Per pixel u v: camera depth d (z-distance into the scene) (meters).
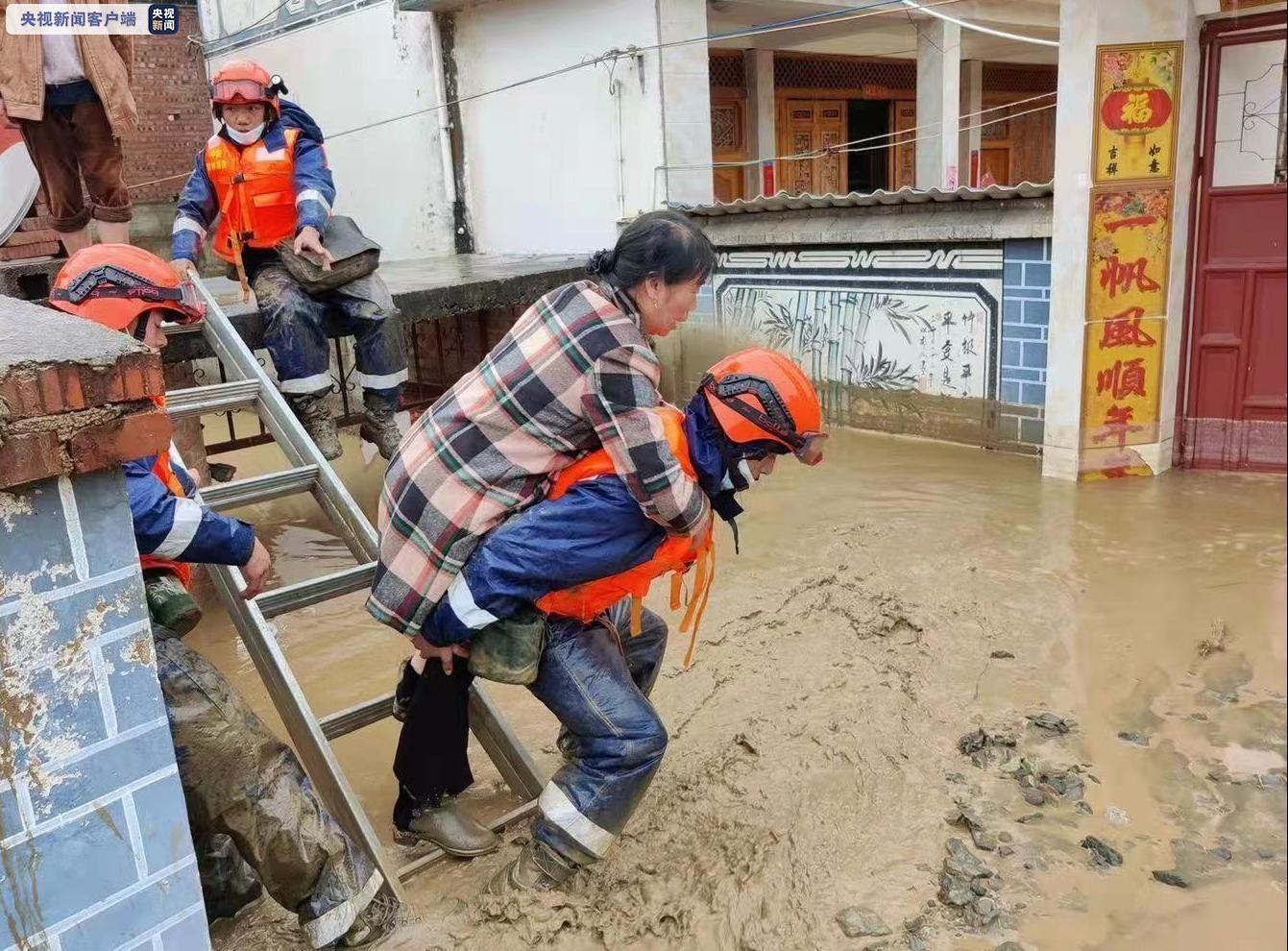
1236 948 2.41
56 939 1.96
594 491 2.46
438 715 2.76
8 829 1.87
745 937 2.57
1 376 1.66
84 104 5.92
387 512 2.59
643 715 2.61
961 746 3.34
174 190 11.18
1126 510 5.41
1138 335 5.77
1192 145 5.62
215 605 4.95
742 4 8.76
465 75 9.38
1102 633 4.04
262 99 4.59
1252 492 5.59
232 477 6.32
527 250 9.32
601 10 8.09
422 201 10.00
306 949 2.62
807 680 3.85
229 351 4.14
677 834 2.99
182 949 2.14
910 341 6.87
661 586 4.78
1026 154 14.91
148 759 2.04
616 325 2.41
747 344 7.87
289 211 4.77
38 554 1.83
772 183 11.48
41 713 1.88
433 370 9.09
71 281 2.81
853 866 2.82
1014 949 2.47
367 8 9.92
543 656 2.64
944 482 6.05
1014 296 6.24
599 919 2.66
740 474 2.53
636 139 8.10
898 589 4.55
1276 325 5.66
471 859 2.92
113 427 1.81
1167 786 3.06
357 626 4.75
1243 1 5.30
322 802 2.64
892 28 10.28
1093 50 5.43
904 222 6.63
